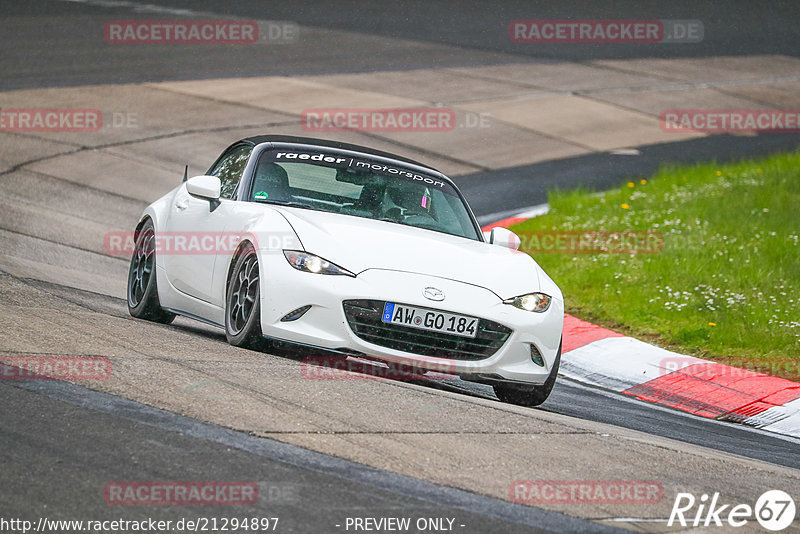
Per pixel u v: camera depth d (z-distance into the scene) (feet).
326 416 63.46
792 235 161.79
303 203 89.76
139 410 60.08
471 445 62.18
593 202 192.75
